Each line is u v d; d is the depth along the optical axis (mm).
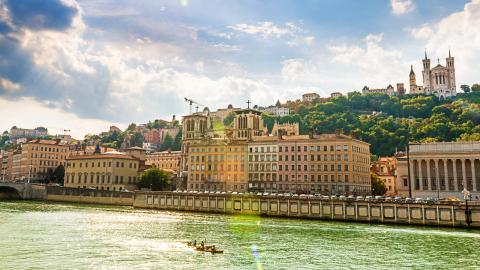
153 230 89312
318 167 158875
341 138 156625
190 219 115562
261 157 170000
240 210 132125
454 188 138625
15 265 52812
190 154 185500
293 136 173500
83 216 116938
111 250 64250
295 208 120562
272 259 59875
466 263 58375
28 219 102812
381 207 106938
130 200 173875
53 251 62094
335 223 107375
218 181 176125
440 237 81938
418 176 146500
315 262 58219
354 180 155375
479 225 94375
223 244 72438
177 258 59344
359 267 55469
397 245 72438
